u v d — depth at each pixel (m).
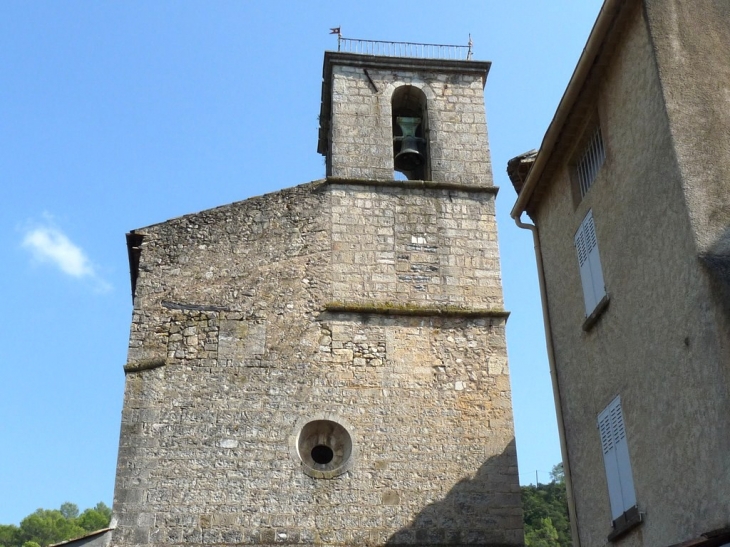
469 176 20.19
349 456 16.36
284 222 18.77
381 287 18.36
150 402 16.47
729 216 9.79
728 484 8.73
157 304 17.56
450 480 16.39
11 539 61.84
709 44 10.99
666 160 10.42
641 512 10.62
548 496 44.44
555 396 13.68
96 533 15.05
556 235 14.36
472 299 18.53
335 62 21.39
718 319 9.07
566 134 13.66
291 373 17.08
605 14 11.62
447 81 21.64
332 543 15.52
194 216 18.59
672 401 9.98
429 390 17.30
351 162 19.97
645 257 10.88
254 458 16.12
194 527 15.38
